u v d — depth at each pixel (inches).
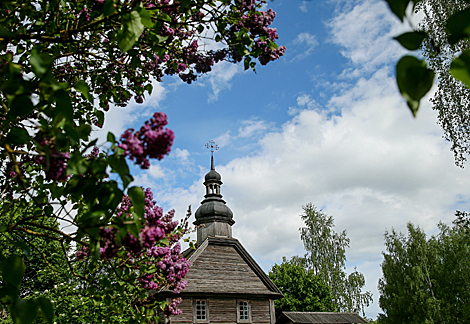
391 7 39.3
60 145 85.6
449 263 1043.9
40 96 86.3
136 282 168.6
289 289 1403.8
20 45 141.5
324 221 1470.2
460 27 41.5
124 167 83.0
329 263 1407.5
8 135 88.0
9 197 144.4
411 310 1047.6
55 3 132.4
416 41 39.8
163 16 145.3
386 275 1195.9
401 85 39.8
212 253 866.1
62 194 92.7
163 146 83.4
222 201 1088.2
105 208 89.1
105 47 168.9
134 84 181.0
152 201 129.1
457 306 1007.0
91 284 146.4
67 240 122.1
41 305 83.7
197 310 783.1
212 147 1167.6
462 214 597.9
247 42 148.3
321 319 957.2
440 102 561.0
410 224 1173.1
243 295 837.2
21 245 95.0
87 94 92.5
